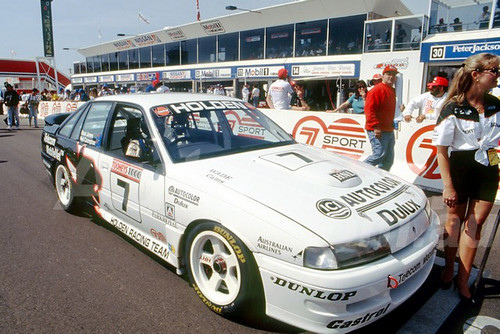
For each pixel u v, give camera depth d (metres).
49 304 2.66
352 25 16.91
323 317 2.01
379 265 2.08
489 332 2.37
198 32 24.50
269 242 2.14
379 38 14.26
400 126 5.55
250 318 2.51
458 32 12.13
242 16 20.95
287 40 19.70
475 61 2.31
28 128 14.29
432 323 2.46
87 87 38.84
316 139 6.56
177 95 3.67
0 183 5.90
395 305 2.18
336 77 17.25
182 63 26.83
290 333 2.36
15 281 2.96
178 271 2.78
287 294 2.09
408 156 5.48
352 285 1.96
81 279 2.99
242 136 3.39
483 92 2.36
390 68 4.46
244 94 19.64
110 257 3.37
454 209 2.70
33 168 7.02
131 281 2.96
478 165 2.49
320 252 2.01
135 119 3.26
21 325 2.43
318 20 18.09
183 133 3.12
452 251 2.77
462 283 2.71
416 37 13.23
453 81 2.47
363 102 7.80
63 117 4.95
